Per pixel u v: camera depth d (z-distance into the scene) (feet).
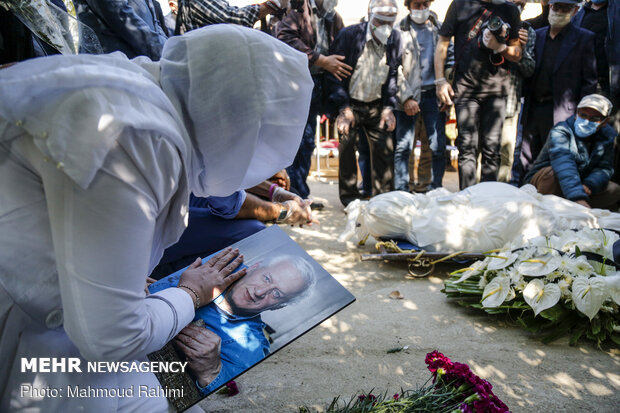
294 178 17.70
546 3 18.08
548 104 17.07
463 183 17.26
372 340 8.66
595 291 8.20
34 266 3.79
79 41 7.42
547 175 14.69
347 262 12.61
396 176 18.52
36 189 3.65
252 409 6.81
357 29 16.65
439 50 17.08
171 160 3.81
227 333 4.95
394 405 5.65
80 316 3.58
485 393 5.40
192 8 11.91
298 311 5.26
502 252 10.06
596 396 7.12
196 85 4.09
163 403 4.51
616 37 16.14
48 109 3.36
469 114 16.70
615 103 16.69
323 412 6.37
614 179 17.43
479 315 9.59
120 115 3.43
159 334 4.16
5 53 6.72
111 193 3.49
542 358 8.11
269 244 5.98
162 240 4.52
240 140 4.28
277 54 4.34
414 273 11.44
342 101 16.90
